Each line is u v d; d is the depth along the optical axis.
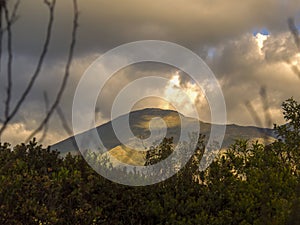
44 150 15.46
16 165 14.03
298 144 17.03
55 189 13.31
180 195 15.82
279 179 14.80
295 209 6.04
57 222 13.15
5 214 12.49
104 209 15.00
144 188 15.55
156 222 15.02
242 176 16.53
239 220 14.04
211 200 15.28
